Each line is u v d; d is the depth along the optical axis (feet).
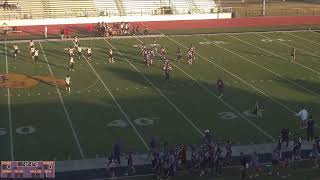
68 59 112.88
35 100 84.58
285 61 113.60
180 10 176.55
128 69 104.94
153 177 58.65
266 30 154.61
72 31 148.25
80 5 169.58
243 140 69.46
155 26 159.22
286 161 61.67
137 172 59.88
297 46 130.31
